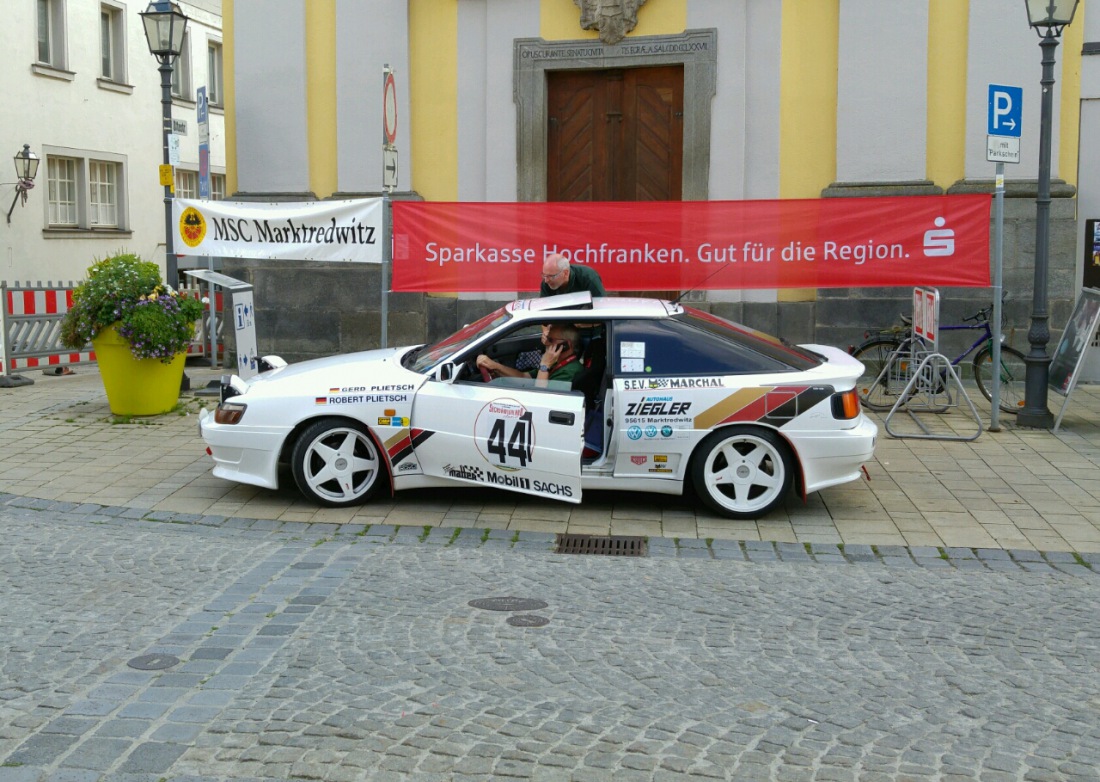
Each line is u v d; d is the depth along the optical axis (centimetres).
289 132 1409
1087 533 737
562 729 439
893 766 410
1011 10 1230
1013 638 548
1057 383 1060
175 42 1271
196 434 1039
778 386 747
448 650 524
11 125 2092
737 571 661
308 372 812
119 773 402
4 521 759
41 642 531
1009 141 1010
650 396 749
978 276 1041
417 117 1384
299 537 727
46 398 1261
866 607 595
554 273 945
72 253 2280
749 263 1079
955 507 799
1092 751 423
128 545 703
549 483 757
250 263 1424
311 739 429
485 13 1356
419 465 775
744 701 468
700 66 1306
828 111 1290
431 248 1091
